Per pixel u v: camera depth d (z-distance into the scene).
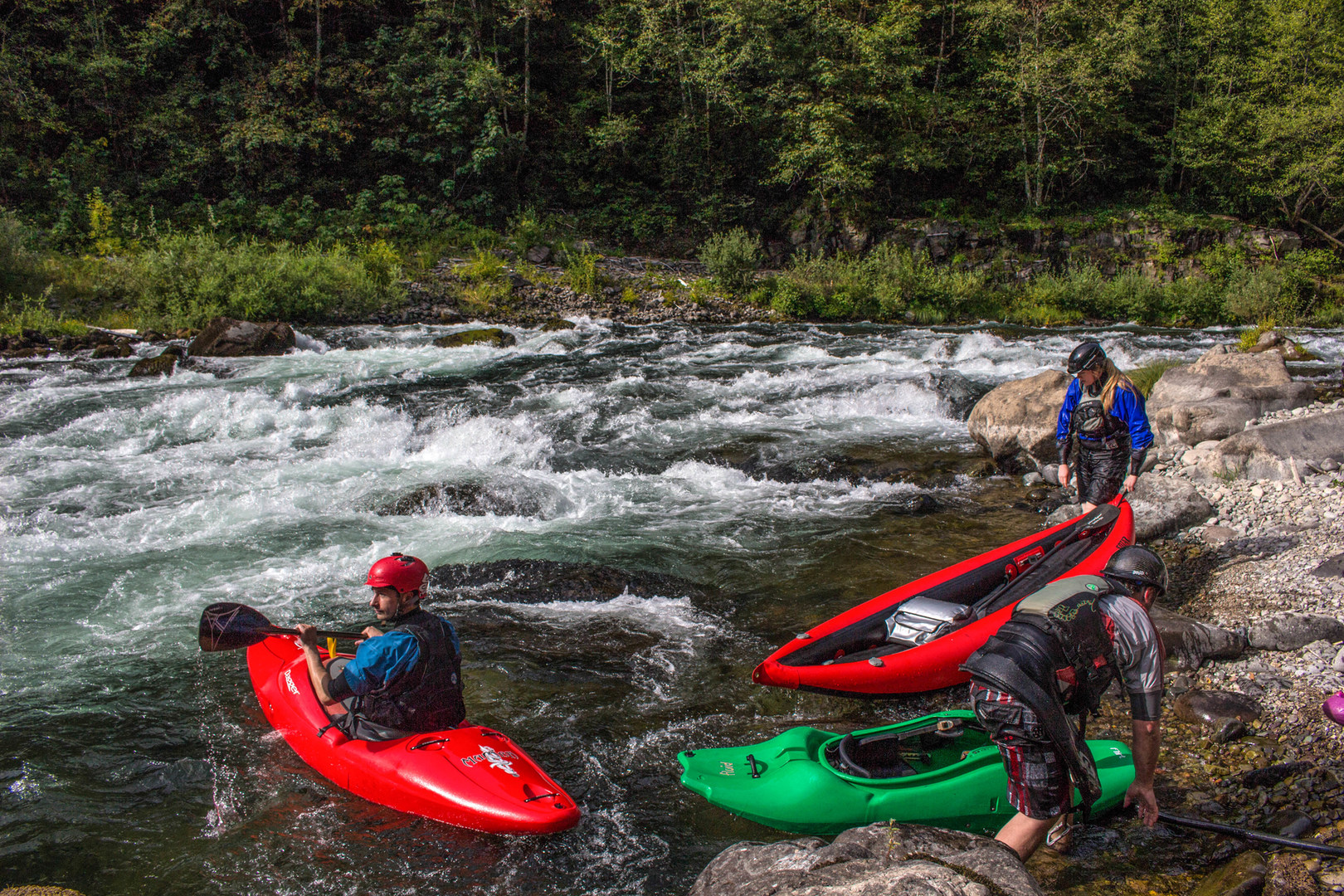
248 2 24.69
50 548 7.02
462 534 7.49
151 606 5.99
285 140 22.73
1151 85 27.09
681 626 5.69
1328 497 6.65
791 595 6.20
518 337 17.17
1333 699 2.84
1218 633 4.71
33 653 5.28
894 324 20.12
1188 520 6.61
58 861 3.39
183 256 16.92
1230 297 21.30
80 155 21.88
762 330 18.66
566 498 8.28
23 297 15.78
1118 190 27.69
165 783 3.92
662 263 23.47
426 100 24.34
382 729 3.83
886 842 2.67
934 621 4.88
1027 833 2.85
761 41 24.36
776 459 9.49
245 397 11.54
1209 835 3.34
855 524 7.67
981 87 26.23
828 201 24.41
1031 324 20.80
